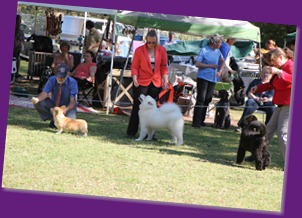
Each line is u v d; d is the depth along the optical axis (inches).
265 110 465.1
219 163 342.0
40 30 797.9
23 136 354.3
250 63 705.6
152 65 388.8
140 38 749.9
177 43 663.1
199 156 357.4
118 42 648.4
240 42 677.9
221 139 436.5
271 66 348.2
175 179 289.6
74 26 764.0
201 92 478.0
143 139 390.6
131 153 340.2
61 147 335.6
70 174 278.7
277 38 857.5
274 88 331.0
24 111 457.4
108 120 467.2
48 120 425.7
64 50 557.3
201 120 498.3
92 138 377.1
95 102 531.8
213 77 478.0
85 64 527.2
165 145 381.4
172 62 683.4
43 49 655.1
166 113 383.2
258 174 321.1
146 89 387.5
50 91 390.0
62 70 385.7
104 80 526.0
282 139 326.6
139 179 281.3
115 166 303.7
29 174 271.0
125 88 521.0
